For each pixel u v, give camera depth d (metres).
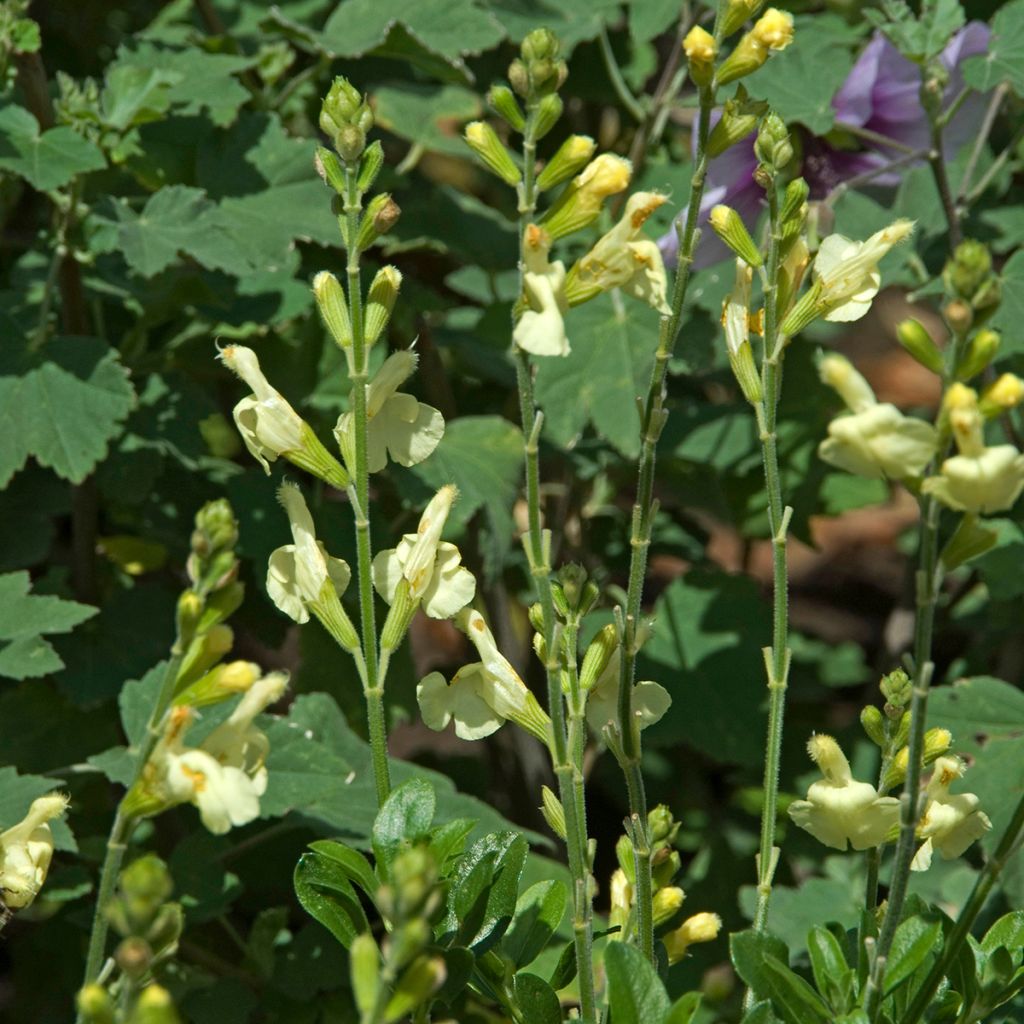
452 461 1.29
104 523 1.44
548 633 0.98
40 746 1.23
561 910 1.03
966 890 1.18
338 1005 1.20
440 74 1.35
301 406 1.33
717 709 1.36
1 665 1.14
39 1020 1.39
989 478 0.93
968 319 0.94
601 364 1.26
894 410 0.94
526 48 0.97
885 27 1.18
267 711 1.39
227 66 1.25
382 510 1.44
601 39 1.41
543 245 0.97
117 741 1.24
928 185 1.28
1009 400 0.93
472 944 1.01
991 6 1.37
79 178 1.20
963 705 1.19
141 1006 0.92
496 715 1.00
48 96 1.21
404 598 0.99
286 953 1.20
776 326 1.00
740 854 1.43
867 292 0.99
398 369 0.99
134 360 1.27
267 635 1.32
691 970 1.29
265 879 1.26
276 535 1.25
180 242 1.20
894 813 1.00
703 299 1.27
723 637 1.39
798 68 1.20
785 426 1.45
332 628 0.99
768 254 0.99
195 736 1.13
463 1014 1.20
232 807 0.94
